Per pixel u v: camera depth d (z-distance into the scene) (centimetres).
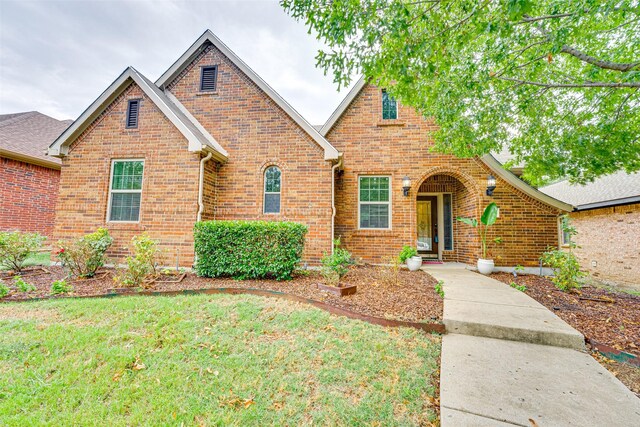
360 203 945
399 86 502
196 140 748
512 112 647
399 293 552
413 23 384
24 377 269
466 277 721
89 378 272
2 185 1022
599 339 369
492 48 507
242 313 426
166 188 771
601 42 561
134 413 229
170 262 747
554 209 860
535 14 457
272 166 856
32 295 507
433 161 912
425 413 237
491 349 351
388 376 286
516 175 934
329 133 957
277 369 294
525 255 855
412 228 899
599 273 926
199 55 935
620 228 850
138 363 296
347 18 362
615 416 229
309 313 436
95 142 808
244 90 888
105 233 711
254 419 226
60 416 224
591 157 595
